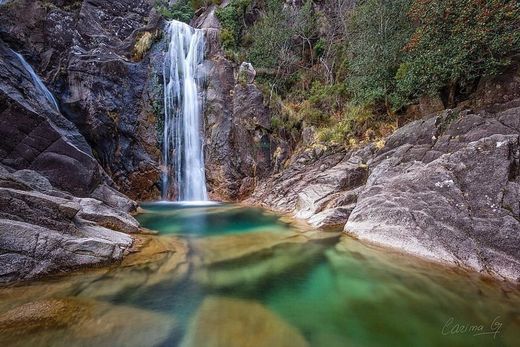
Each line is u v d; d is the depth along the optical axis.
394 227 7.28
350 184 10.48
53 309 4.21
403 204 7.39
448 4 8.05
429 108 10.48
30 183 7.39
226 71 16.66
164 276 5.55
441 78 9.19
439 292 5.13
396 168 8.61
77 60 13.55
